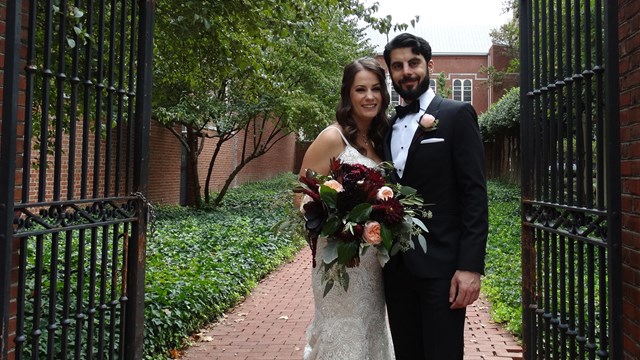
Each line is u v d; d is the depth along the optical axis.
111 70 3.09
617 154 2.45
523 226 3.45
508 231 10.91
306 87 13.58
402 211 2.52
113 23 3.08
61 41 2.74
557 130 3.03
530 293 3.40
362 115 2.89
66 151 9.23
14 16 2.33
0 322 2.29
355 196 2.54
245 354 4.70
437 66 44.75
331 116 13.89
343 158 2.90
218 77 6.72
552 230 3.05
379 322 2.98
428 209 2.77
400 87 2.90
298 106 12.79
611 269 2.44
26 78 2.49
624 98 2.42
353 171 2.62
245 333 5.31
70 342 4.10
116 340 4.15
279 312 6.11
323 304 2.93
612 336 2.45
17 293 2.50
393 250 2.58
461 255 2.65
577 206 2.78
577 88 2.80
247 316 5.94
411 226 2.54
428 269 2.71
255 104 12.75
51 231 2.61
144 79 3.37
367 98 2.87
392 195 2.54
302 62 12.65
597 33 2.61
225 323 5.66
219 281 6.28
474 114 2.80
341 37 14.29
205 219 12.13
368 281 2.90
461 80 44.66
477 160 2.71
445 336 2.68
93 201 2.93
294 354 4.70
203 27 5.31
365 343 2.88
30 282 5.22
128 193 3.29
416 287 2.78
